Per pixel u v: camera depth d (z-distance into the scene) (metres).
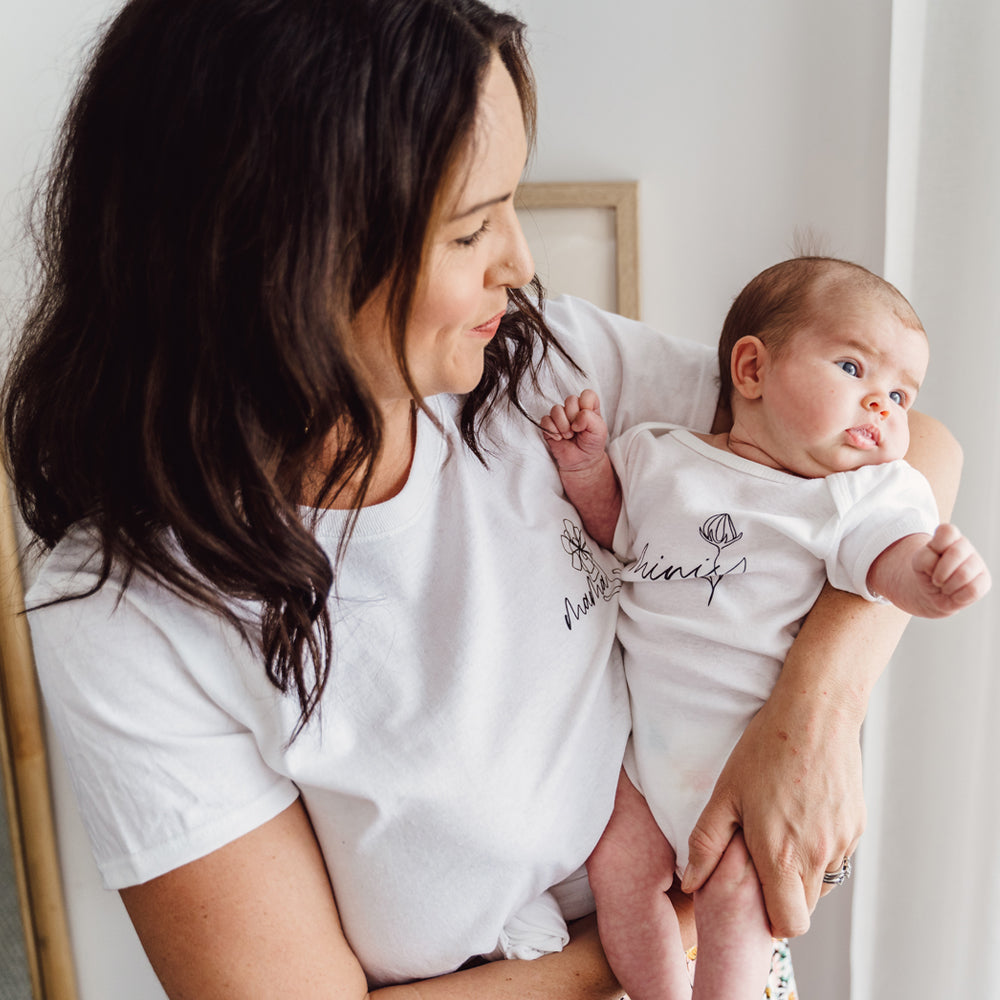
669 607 0.87
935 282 1.09
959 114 1.04
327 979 0.75
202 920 0.72
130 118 0.62
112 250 0.66
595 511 0.95
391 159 0.61
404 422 0.80
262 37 0.59
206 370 0.66
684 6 1.30
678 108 1.33
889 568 0.79
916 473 0.85
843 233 1.32
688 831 0.83
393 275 0.65
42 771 1.28
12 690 1.24
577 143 1.37
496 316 0.73
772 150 1.32
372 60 0.59
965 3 1.02
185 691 0.73
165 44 0.61
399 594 0.78
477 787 0.76
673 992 0.82
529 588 0.82
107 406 0.70
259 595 0.70
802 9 1.27
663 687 0.87
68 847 1.34
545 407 0.94
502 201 0.67
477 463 0.86
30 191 1.12
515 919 0.84
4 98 1.12
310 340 0.64
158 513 0.70
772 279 0.95
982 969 1.13
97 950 1.39
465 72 0.61
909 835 1.24
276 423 0.68
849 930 1.53
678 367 1.00
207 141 0.61
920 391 1.12
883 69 1.25
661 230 1.38
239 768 0.74
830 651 0.81
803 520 0.83
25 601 0.76
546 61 1.35
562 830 0.80
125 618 0.72
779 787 0.76
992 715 1.10
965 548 0.72
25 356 0.77
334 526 0.77
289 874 0.75
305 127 0.59
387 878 0.77
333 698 0.76
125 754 0.71
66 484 0.75
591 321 1.01
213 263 0.62
